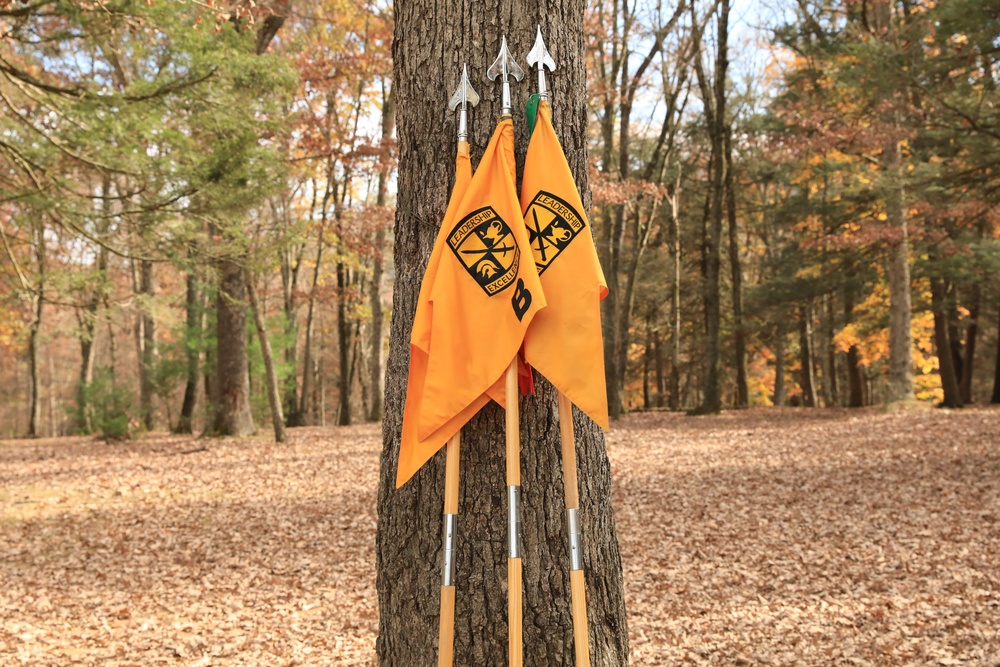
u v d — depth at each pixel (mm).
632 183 16641
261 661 4559
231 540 7578
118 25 7465
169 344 18875
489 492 2490
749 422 16766
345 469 11328
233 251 10336
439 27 2574
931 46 10617
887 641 4461
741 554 6484
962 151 13461
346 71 15320
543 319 2375
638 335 30688
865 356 22312
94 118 7496
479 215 2430
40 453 15258
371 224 16016
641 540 7141
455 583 2479
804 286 20562
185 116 8664
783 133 15500
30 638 4992
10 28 7336
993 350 29203
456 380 2385
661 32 19234
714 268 19438
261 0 8180
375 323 20953
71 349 40812
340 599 5762
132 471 11797
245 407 16672
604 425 2312
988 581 5309
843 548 6418
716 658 4395
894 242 14930
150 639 4969
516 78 2541
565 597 2498
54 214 8109
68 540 7668
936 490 8062
